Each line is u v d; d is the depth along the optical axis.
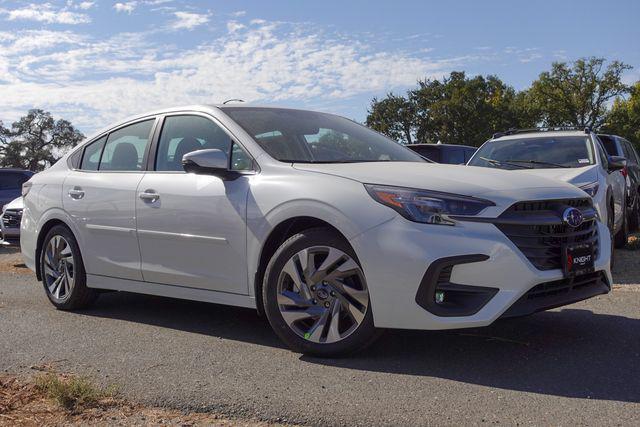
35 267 6.21
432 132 72.06
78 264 5.75
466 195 3.84
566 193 4.20
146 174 5.27
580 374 3.73
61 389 3.44
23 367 4.11
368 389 3.54
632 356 4.06
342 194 4.04
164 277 5.02
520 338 4.52
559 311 5.32
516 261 3.75
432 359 4.07
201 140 5.02
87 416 3.26
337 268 4.04
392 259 3.80
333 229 4.09
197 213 4.73
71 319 5.52
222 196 4.60
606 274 4.45
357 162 4.70
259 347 4.45
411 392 3.48
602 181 7.56
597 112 71.81
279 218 4.25
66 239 5.84
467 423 3.06
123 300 6.34
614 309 5.38
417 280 3.75
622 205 9.17
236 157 4.73
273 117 5.13
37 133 77.00
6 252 12.32
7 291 7.19
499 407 3.25
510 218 3.82
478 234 3.74
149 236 5.07
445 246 3.73
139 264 5.21
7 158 76.00
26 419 3.23
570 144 8.54
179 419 3.21
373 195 3.96
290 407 3.29
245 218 4.44
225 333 4.90
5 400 3.49
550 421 3.06
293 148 4.75
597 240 4.39
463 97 69.12
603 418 3.09
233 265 4.55
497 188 3.97
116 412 3.31
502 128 70.06
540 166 8.25
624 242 9.55
